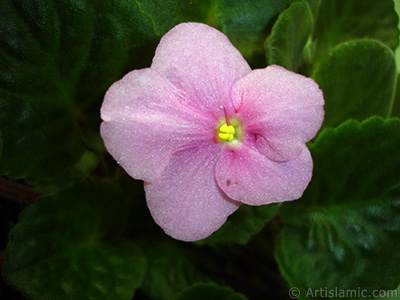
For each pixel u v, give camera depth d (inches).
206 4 3.3
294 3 3.1
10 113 3.1
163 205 2.6
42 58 3.1
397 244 3.4
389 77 3.6
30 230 3.2
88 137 3.5
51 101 3.3
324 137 3.3
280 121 2.5
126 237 3.9
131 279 3.4
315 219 3.6
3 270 3.0
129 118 2.4
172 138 2.5
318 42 4.1
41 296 3.0
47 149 3.3
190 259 3.9
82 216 3.5
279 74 2.5
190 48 2.5
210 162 2.7
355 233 3.5
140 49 3.2
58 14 3.0
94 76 3.3
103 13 3.0
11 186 3.4
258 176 2.6
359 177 3.4
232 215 3.4
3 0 2.9
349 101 3.7
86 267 3.4
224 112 2.6
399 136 3.3
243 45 3.5
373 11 4.0
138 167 2.5
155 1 3.2
